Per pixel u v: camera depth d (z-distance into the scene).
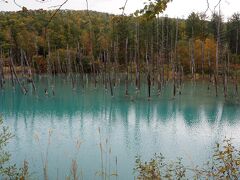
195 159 19.34
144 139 24.78
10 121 32.03
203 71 66.56
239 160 5.98
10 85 65.06
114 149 22.08
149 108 38.88
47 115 35.38
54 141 24.11
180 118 32.81
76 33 82.31
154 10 4.30
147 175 7.31
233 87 58.62
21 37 70.75
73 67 83.81
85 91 55.59
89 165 18.66
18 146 22.53
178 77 62.12
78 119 32.94
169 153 21.06
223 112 35.84
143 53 70.25
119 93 52.09
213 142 23.77
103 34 78.44
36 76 81.88
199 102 42.69
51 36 79.56
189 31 79.81
